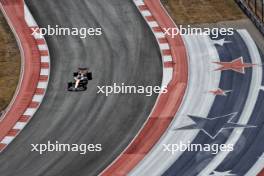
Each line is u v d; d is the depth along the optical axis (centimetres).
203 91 9175
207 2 11281
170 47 10175
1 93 9300
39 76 9625
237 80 9369
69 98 9131
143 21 10838
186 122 8594
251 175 7644
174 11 11069
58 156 8112
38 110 8938
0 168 7969
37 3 11388
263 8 10981
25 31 10688
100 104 8981
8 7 11294
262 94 9044
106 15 11019
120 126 8569
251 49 10050
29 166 7981
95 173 7812
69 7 11250
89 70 9694
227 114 8700
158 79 9456
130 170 7850
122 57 9981
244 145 8125
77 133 8481
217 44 10212
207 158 7956
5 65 9906
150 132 8438
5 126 8675
